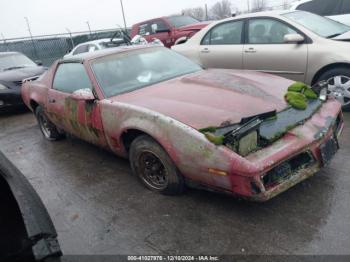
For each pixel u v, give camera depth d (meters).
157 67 4.20
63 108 4.35
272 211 2.85
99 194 3.57
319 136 2.80
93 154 4.70
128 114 3.24
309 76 5.11
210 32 6.37
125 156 3.70
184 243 2.64
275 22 5.50
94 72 3.88
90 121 3.83
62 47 17.97
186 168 2.83
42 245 1.80
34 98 5.19
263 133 2.72
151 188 3.41
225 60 6.09
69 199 3.58
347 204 2.83
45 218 1.94
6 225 1.93
